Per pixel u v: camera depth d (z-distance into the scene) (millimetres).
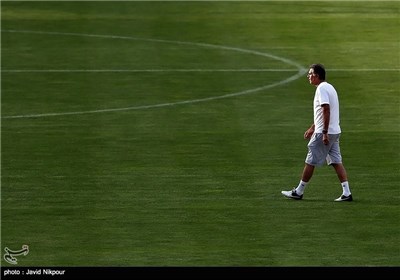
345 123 85562
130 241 57281
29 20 138875
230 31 130250
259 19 138000
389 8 146375
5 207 63438
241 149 77625
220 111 90625
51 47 121312
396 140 80125
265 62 112500
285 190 67062
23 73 107688
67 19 139500
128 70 108938
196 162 73875
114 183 68625
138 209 62969
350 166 72688
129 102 94562
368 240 57375
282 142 79875
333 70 107750
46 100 95562
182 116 88750
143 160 74438
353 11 143875
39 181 69188
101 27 133875
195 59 114375
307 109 91562
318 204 64000
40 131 83500
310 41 123688
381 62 111688
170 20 137875
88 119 87812
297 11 143875
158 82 103062
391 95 96688
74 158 75125
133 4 149625
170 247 56281
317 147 64062
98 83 102875
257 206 63531
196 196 65625
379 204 63938
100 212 62406
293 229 59188
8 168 72375
